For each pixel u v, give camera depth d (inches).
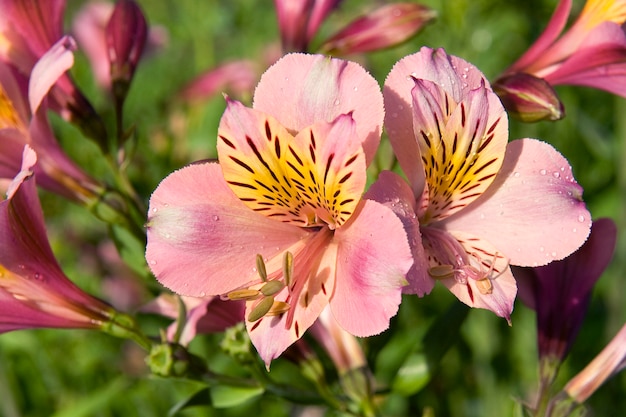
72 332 20.5
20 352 21.2
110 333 13.7
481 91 11.3
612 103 22.5
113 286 20.3
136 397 19.7
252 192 11.4
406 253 10.7
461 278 11.4
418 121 11.3
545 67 14.1
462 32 19.5
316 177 11.2
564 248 11.6
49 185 14.7
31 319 13.3
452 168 11.6
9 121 14.1
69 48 13.1
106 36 15.4
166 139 21.2
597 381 13.8
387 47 15.9
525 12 20.1
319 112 11.3
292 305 11.3
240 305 13.3
